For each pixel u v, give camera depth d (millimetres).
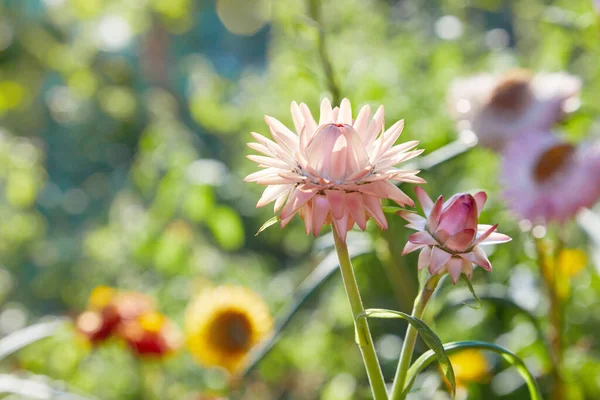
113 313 693
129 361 775
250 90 1056
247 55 2611
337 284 821
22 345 663
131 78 1754
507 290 634
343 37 1015
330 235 662
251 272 1065
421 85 893
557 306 615
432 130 766
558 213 609
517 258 698
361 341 449
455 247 445
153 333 694
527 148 623
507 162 628
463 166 779
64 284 1559
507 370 654
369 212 436
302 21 647
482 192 453
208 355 722
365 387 748
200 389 769
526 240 675
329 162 435
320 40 660
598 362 654
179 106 1898
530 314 587
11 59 1445
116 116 1884
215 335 720
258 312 733
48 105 2012
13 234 1482
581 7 779
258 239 1238
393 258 632
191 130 1703
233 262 1083
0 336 1241
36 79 1703
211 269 978
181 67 1940
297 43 714
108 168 2064
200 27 2285
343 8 1107
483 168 764
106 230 1242
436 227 448
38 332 677
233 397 743
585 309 726
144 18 1288
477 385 644
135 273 1145
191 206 831
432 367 673
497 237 452
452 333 719
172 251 936
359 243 633
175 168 834
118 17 1275
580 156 614
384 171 438
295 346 822
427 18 1216
